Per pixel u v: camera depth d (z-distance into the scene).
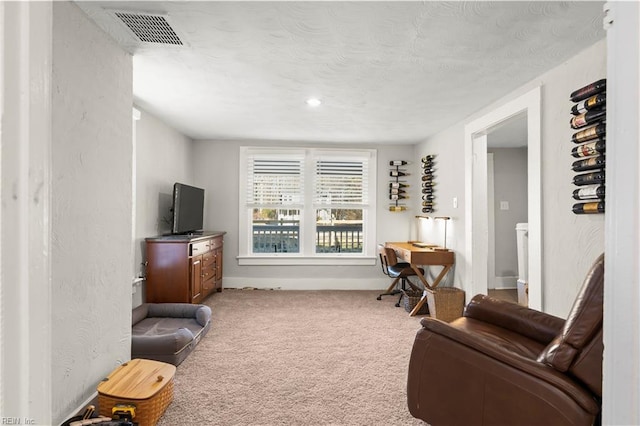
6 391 0.44
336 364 2.65
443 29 2.04
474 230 3.72
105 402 1.79
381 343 3.09
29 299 0.47
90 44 1.94
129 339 2.35
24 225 0.46
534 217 2.70
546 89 2.63
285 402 2.10
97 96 2.01
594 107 2.06
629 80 0.51
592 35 2.10
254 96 3.25
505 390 1.47
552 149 2.56
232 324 3.60
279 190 5.39
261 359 2.73
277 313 4.00
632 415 0.51
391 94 3.15
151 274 3.72
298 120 4.08
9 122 0.44
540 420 1.35
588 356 1.30
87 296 1.93
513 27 2.01
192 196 4.47
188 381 2.36
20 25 0.46
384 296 4.87
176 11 1.86
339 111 3.69
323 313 4.01
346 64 2.54
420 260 4.02
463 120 3.93
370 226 5.44
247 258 5.30
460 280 3.96
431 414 1.75
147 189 3.82
